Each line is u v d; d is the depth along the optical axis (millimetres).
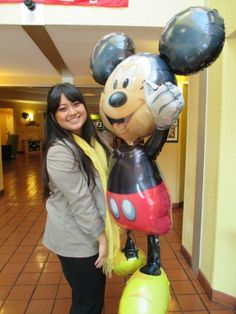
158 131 1034
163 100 914
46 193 1349
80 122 1286
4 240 3271
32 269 2613
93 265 1315
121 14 2518
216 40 926
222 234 2064
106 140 1478
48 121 1287
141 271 1165
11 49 3436
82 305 1401
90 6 2496
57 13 2498
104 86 1159
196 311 2039
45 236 1367
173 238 3320
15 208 4562
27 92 12305
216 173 2074
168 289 1151
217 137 2051
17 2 2469
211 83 2146
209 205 2227
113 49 1187
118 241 1287
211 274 2168
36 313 2025
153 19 2523
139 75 1012
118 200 1109
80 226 1229
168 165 4422
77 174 1204
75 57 3873
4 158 11203
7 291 2281
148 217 1057
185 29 934
